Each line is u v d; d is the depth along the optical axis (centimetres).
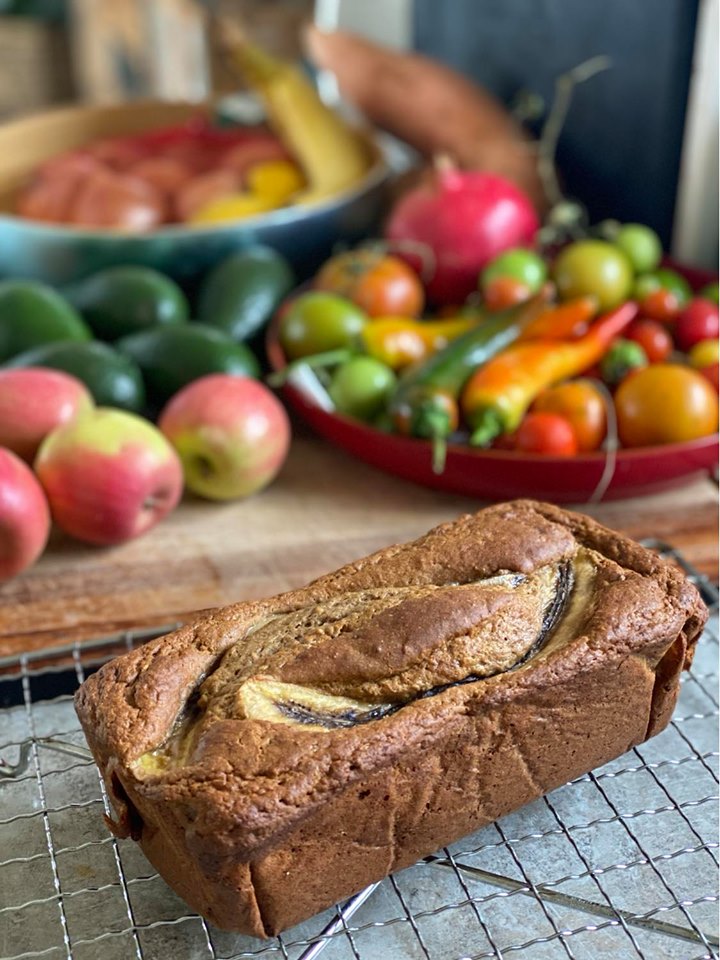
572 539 38
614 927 34
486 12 78
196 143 80
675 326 59
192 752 32
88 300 62
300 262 70
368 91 75
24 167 79
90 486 49
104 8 116
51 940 34
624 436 53
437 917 34
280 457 54
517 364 53
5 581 49
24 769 39
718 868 36
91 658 44
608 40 67
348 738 31
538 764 35
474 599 35
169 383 58
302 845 31
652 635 35
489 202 65
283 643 35
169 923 33
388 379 56
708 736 41
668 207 66
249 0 96
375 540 52
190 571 50
